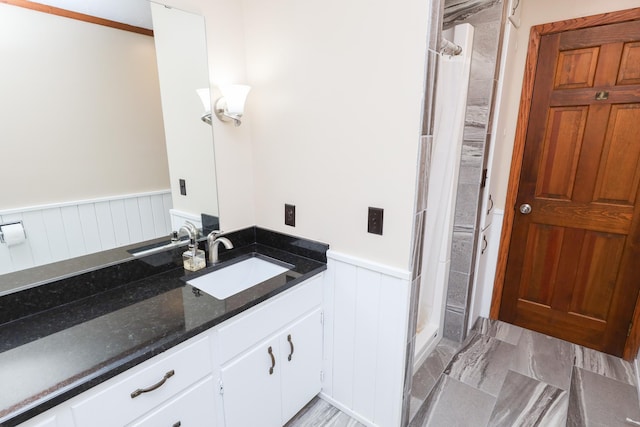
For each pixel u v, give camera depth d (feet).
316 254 5.33
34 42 3.55
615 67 6.23
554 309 7.78
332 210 4.99
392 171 4.25
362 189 4.58
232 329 3.90
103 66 4.08
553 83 6.91
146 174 4.65
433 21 3.70
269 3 4.96
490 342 7.72
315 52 4.63
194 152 5.11
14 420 2.31
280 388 4.86
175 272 4.91
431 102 4.01
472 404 5.89
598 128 6.56
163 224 4.90
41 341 3.16
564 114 6.89
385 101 4.13
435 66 3.93
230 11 5.18
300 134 5.09
